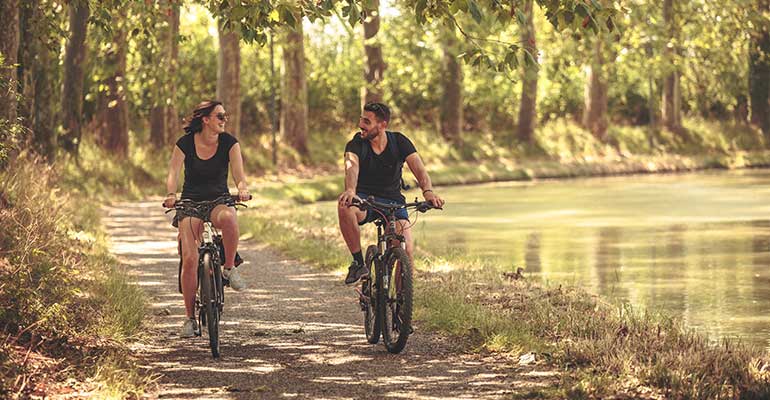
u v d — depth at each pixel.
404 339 13.78
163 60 45.50
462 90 75.75
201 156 14.16
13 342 12.69
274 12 15.06
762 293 21.11
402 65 67.50
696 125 82.06
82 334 14.29
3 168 22.73
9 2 23.48
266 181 58.56
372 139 14.25
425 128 73.50
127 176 49.00
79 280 18.58
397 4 47.72
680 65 70.75
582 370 12.54
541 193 53.56
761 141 81.38
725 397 11.12
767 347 15.59
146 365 13.35
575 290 20.08
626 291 21.42
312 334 15.66
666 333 14.51
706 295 20.86
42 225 20.34
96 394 11.30
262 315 17.39
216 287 13.99
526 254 28.23
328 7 14.90
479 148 72.06
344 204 13.95
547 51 68.12
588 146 76.12
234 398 11.70
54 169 31.34
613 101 85.75
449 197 51.50
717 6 65.69
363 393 11.92
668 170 72.75
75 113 44.12
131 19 34.09
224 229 14.06
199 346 14.64
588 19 14.40
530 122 74.50
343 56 76.62
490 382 12.34
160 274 22.62
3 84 17.45
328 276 22.09
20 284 14.38
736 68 76.50
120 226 34.16
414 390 12.03
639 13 61.78
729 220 37.28
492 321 15.21
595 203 46.09
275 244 27.88
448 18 15.30
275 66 69.19
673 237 32.12
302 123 64.69
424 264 23.17
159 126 56.62
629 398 11.26
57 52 26.06
